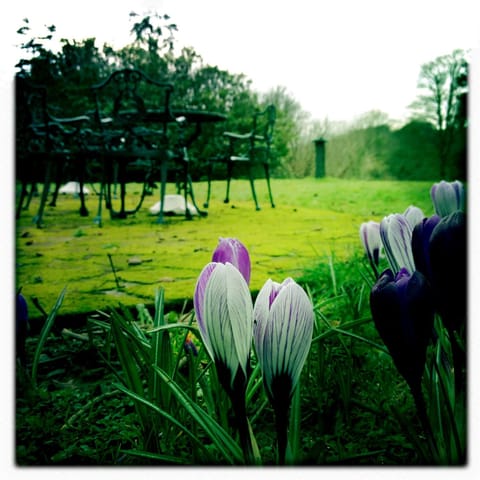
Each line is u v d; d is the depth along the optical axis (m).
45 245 3.12
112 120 3.87
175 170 4.68
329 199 5.90
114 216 4.33
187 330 1.02
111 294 2.06
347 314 1.47
